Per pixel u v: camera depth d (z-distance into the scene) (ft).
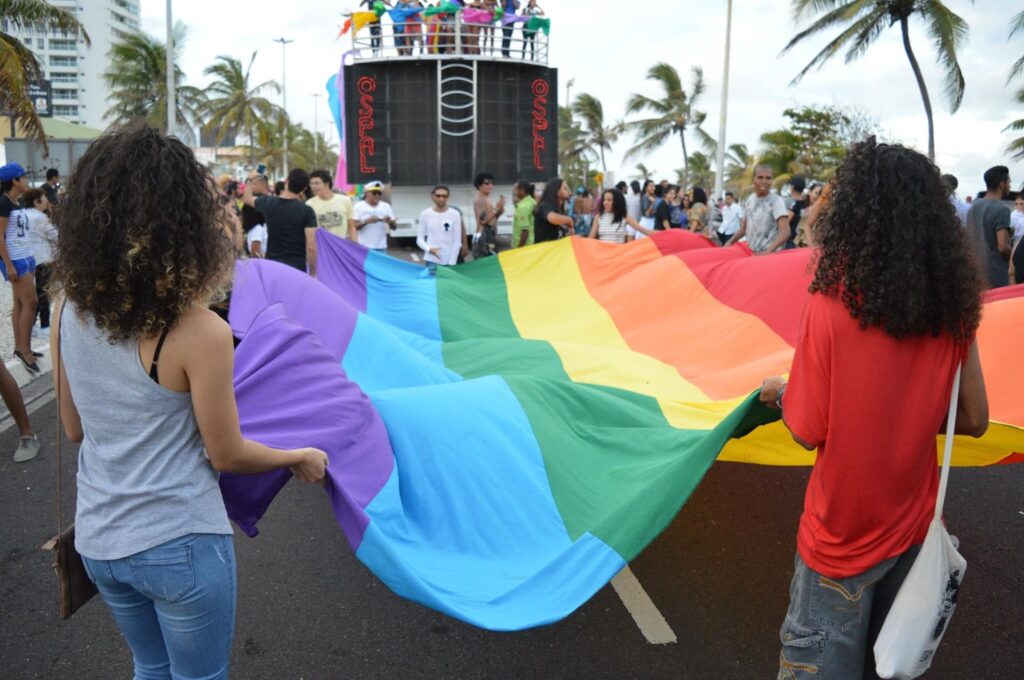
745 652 11.69
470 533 11.27
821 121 134.10
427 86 48.93
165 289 6.29
